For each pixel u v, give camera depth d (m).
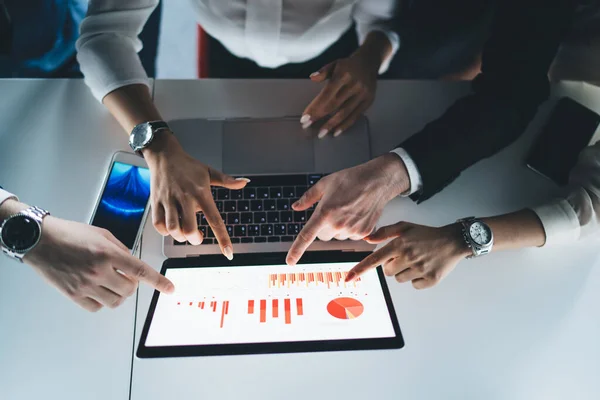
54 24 1.36
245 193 0.80
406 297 0.72
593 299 0.73
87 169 0.83
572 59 0.95
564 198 0.79
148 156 0.78
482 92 0.88
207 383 0.62
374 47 1.01
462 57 1.35
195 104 0.92
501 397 0.63
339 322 0.65
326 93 0.88
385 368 0.65
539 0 0.89
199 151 0.85
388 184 0.76
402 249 0.71
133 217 0.76
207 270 0.71
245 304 0.67
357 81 0.90
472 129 0.81
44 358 0.64
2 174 0.80
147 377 0.63
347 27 1.11
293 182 0.81
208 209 0.71
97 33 0.87
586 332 0.69
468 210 0.82
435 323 0.69
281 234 0.76
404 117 0.93
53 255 0.62
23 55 1.32
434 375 0.64
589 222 0.77
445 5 1.23
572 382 0.64
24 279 0.70
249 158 0.84
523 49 0.88
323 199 0.73
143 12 0.90
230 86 0.95
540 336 0.69
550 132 0.90
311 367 0.64
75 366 0.63
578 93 0.97
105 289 0.64
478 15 1.25
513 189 0.85
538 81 0.88
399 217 0.81
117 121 0.89
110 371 0.63
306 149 0.86
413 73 1.39
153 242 0.76
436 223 0.81
